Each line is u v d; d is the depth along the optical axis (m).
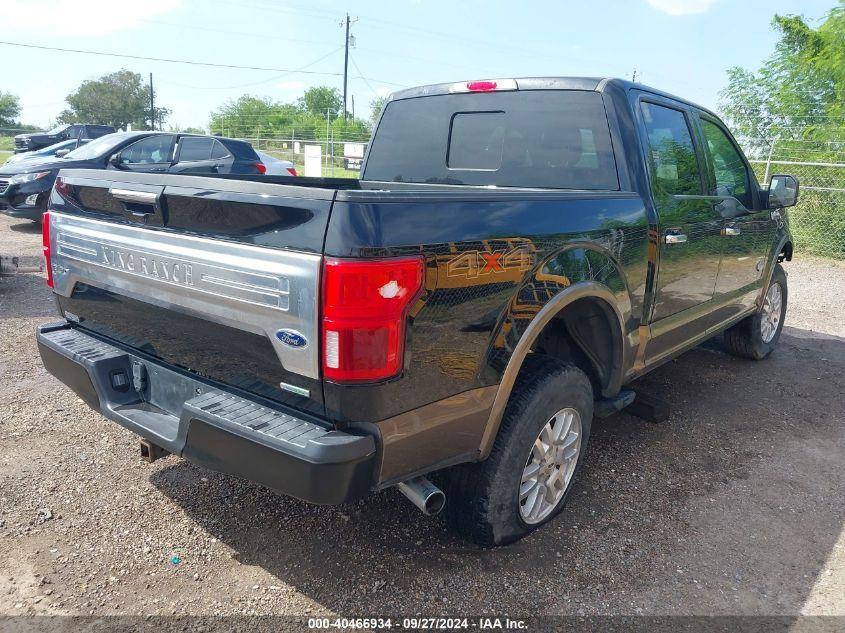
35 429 3.69
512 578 2.58
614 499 3.23
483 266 2.21
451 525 2.67
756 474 3.55
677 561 2.74
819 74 18.20
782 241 5.13
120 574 2.52
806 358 5.75
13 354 4.92
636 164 3.20
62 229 2.84
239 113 59.72
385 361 1.94
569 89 3.36
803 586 2.61
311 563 2.63
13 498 2.99
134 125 73.62
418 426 2.12
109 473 3.25
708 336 4.34
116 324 2.71
